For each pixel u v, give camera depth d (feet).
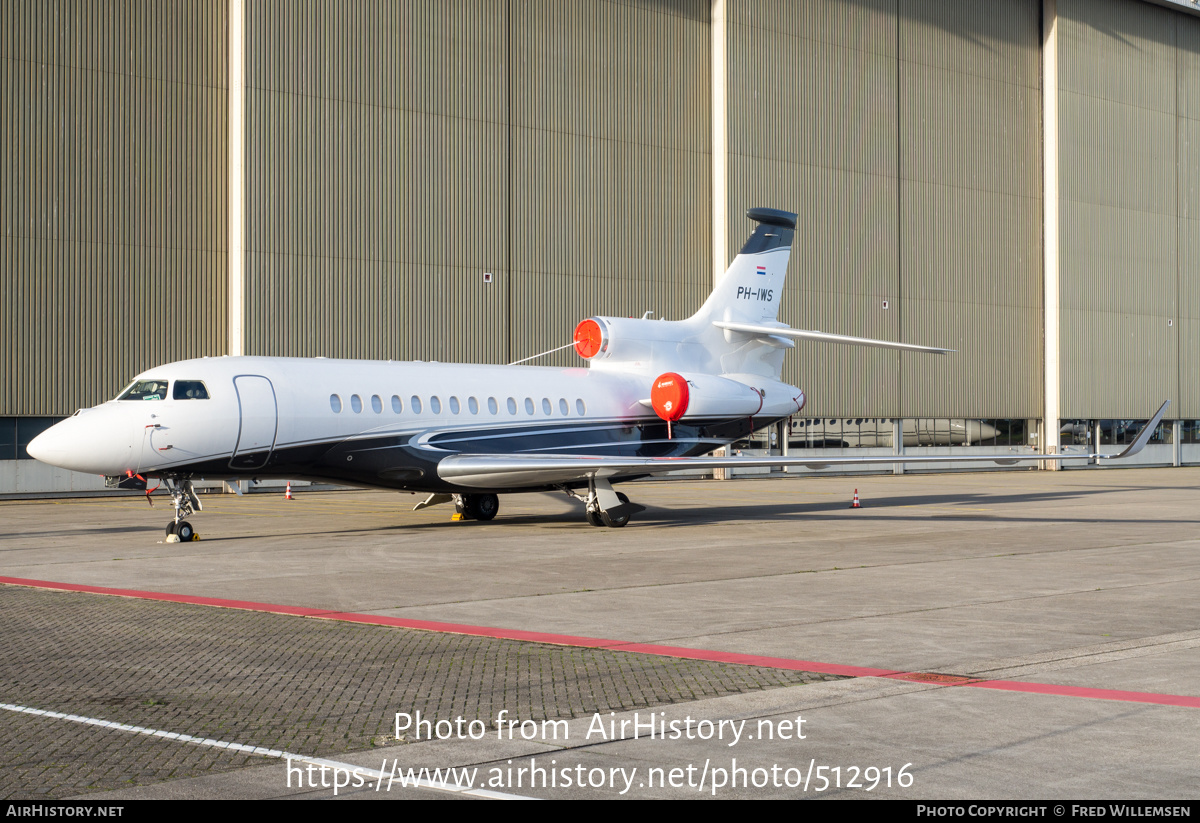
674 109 144.25
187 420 64.03
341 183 120.16
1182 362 186.09
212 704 26.66
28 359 107.04
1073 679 28.94
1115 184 177.58
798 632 35.88
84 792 20.29
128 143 112.88
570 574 50.08
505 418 77.41
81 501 105.70
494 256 130.31
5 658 31.91
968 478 153.99
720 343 90.53
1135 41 180.55
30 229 107.45
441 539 66.59
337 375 70.90
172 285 115.03
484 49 130.00
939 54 163.12
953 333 163.94
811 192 150.71
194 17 116.88
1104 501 103.65
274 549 60.80
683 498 108.99
